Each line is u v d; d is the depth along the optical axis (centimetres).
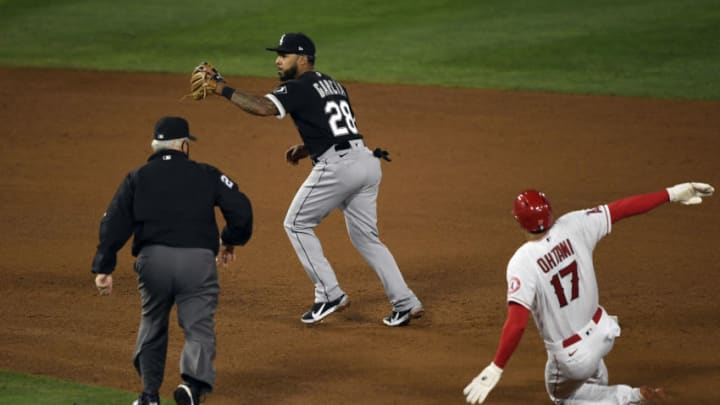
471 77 6419
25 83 6562
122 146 5069
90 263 3394
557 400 2186
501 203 4019
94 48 7450
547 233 2041
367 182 2734
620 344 2627
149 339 2208
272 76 6575
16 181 4469
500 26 7625
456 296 3036
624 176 4350
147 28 7975
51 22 8200
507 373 2472
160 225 2145
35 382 2412
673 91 5922
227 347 2667
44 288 3147
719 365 2477
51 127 5478
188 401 2102
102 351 2642
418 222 3800
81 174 4578
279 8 8462
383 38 7456
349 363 2553
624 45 6956
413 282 3167
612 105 5688
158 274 2142
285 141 5141
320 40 7450
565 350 2047
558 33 7338
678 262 3284
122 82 6544
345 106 2750
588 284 2045
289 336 2747
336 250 3503
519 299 1970
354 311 2941
